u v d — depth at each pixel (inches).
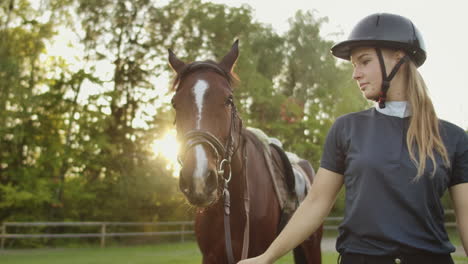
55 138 716.7
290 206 147.1
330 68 1214.3
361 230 60.4
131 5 872.9
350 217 61.7
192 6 910.4
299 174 167.9
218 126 104.9
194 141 100.6
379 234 58.9
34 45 721.6
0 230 626.5
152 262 378.3
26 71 713.6
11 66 661.9
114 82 856.9
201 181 96.1
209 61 116.3
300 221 66.6
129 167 813.9
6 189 644.1
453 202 62.1
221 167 105.1
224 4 936.3
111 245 649.6
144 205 775.7
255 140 144.7
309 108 999.0
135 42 887.1
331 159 67.2
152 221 781.9
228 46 924.0
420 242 58.0
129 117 871.7
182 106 105.9
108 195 772.0
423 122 60.2
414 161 59.1
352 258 61.1
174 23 915.4
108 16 850.1
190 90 106.7
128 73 885.2
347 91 975.6
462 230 59.8
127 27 880.3
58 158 692.1
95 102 712.4
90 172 780.6
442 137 61.3
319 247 177.8
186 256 439.5
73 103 712.4
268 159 141.7
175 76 117.6
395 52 64.4
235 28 938.1
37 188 673.6
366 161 61.0
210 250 122.9
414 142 60.4
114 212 749.9
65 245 662.5
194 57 898.7
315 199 67.4
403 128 62.0
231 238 120.5
